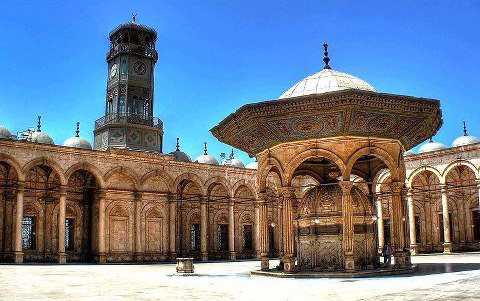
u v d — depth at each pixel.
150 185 45.72
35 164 38.59
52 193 42.66
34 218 41.69
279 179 21.78
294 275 19.66
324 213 21.44
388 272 19.62
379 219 45.62
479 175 42.16
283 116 20.27
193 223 49.91
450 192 48.91
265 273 21.47
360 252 21.22
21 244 37.53
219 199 49.41
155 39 54.91
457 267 23.66
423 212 49.94
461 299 11.88
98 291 16.14
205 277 22.22
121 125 50.47
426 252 49.06
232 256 47.91
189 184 50.22
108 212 43.12
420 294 13.09
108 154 42.44
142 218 44.84
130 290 16.38
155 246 45.38
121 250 43.50
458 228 48.16
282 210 22.81
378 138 20.88
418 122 20.97
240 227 52.34
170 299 13.43
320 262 21.27
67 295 14.91
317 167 24.91
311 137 20.81
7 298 14.07
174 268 32.28
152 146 51.84
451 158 44.09
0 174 40.28
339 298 12.73
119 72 52.31
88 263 40.91
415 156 46.38
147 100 52.97
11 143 37.50
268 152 22.50
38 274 25.62
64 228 39.53
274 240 53.28
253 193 51.06
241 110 20.81
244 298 13.26
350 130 20.33
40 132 48.16
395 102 19.67
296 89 22.27
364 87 21.91
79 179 44.47
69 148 40.28
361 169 25.00
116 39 53.62
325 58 23.89
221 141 24.47
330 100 19.27
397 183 21.23
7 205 40.16
